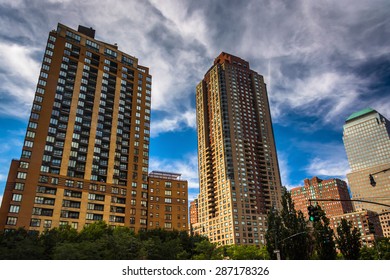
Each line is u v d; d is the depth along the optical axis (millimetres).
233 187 164000
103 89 119875
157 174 129750
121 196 106375
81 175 100688
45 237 59062
